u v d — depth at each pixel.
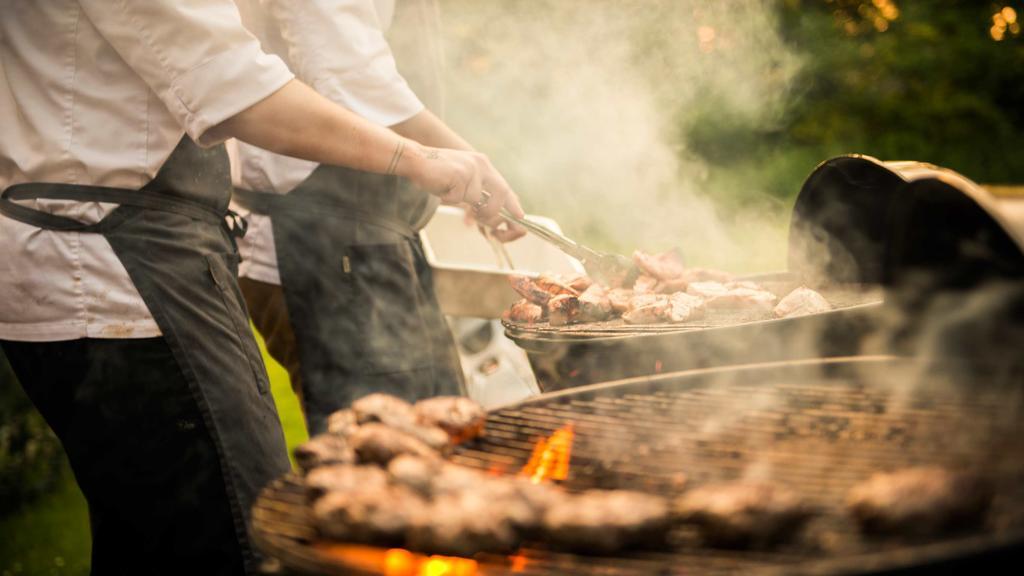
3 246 2.00
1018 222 1.59
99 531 2.11
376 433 1.49
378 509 1.25
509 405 1.81
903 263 1.93
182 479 2.05
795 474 1.42
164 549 2.07
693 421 1.68
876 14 10.70
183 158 2.06
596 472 1.51
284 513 1.38
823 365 1.83
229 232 2.27
